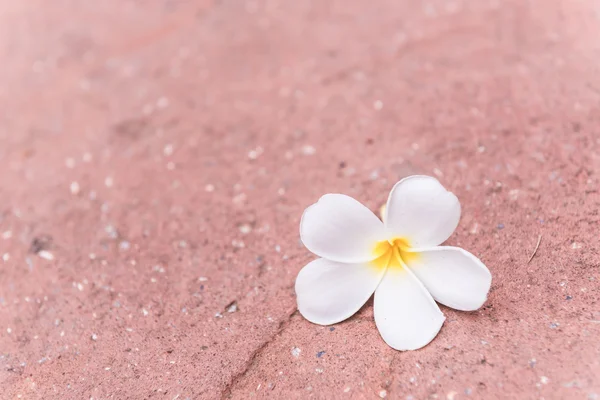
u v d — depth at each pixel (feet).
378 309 1.39
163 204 1.74
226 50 2.27
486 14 2.09
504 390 1.31
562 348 1.34
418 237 1.38
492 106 1.76
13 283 1.61
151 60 2.30
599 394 1.29
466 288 1.36
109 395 1.41
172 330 1.48
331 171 1.73
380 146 1.75
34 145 1.96
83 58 2.39
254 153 1.82
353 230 1.38
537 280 1.43
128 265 1.61
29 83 2.28
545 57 1.85
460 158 1.66
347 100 1.91
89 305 1.55
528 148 1.64
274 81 2.04
